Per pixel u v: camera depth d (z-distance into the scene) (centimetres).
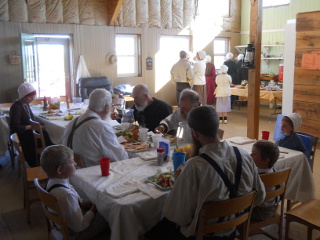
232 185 172
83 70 764
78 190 223
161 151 241
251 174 181
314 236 277
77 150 256
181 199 171
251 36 488
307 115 520
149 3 843
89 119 258
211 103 912
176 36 912
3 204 348
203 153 171
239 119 781
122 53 836
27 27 684
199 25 930
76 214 190
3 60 666
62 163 192
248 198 177
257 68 493
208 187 166
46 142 445
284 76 563
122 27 809
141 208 187
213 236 182
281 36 933
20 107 420
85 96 738
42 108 523
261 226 227
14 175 431
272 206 229
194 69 777
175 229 199
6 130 437
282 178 221
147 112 372
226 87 716
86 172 231
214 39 982
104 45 789
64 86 771
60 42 746
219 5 964
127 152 279
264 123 736
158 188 201
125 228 185
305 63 508
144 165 244
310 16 492
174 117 342
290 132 310
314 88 504
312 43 496
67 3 726
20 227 301
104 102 266
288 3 905
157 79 889
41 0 693
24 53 666
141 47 847
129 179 218
